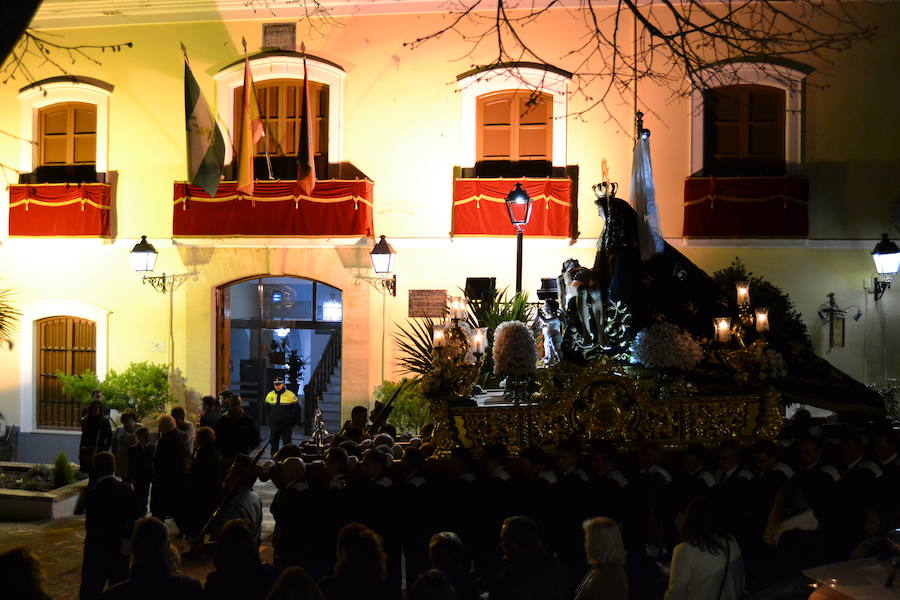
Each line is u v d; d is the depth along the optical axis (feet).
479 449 27.78
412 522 25.48
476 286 47.62
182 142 54.85
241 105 54.39
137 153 55.16
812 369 31.89
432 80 52.85
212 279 54.39
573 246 51.83
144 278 54.49
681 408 28.32
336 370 68.69
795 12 50.39
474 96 52.65
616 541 16.89
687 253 51.26
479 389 33.22
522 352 28.02
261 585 16.87
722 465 25.88
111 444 44.60
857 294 50.75
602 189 35.35
